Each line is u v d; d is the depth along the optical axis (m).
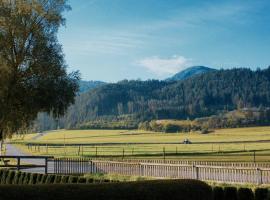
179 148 111.19
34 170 42.69
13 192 12.21
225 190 18.47
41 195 12.48
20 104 38.75
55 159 41.44
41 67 38.59
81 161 41.16
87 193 13.05
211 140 171.75
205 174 32.28
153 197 13.88
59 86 39.09
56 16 39.66
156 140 183.75
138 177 35.56
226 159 64.88
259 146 116.44
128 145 139.12
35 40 38.97
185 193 14.41
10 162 56.84
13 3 38.84
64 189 12.88
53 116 39.91
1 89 37.78
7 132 40.53
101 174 39.00
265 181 28.66
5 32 38.09
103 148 118.06
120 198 13.43
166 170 34.66
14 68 38.34
